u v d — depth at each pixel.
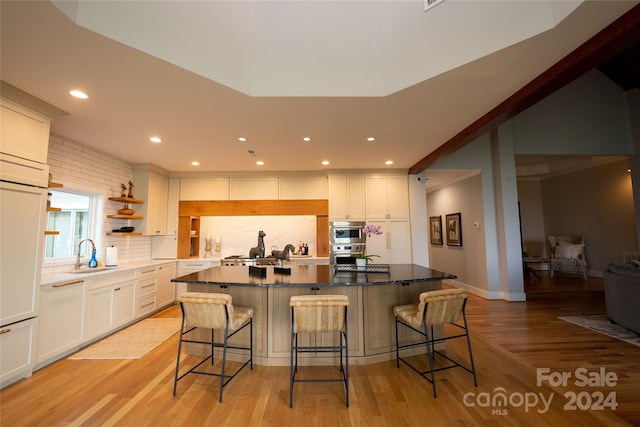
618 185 6.59
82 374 2.59
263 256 5.23
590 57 1.95
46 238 3.49
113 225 4.42
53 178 3.43
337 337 2.84
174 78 2.27
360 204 5.36
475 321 4.18
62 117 2.97
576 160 6.89
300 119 3.09
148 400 2.19
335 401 2.18
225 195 5.46
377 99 2.66
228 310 2.28
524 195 8.45
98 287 3.35
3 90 2.30
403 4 2.50
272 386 2.41
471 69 2.23
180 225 5.41
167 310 4.79
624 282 3.64
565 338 3.45
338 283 2.52
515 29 1.95
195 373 2.58
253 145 3.95
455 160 5.66
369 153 4.39
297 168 5.31
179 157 4.51
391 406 2.12
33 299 2.53
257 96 2.57
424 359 2.92
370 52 2.62
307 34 2.61
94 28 1.75
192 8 2.21
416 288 3.08
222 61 2.36
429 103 2.76
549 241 8.01
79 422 1.93
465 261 6.29
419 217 5.36
